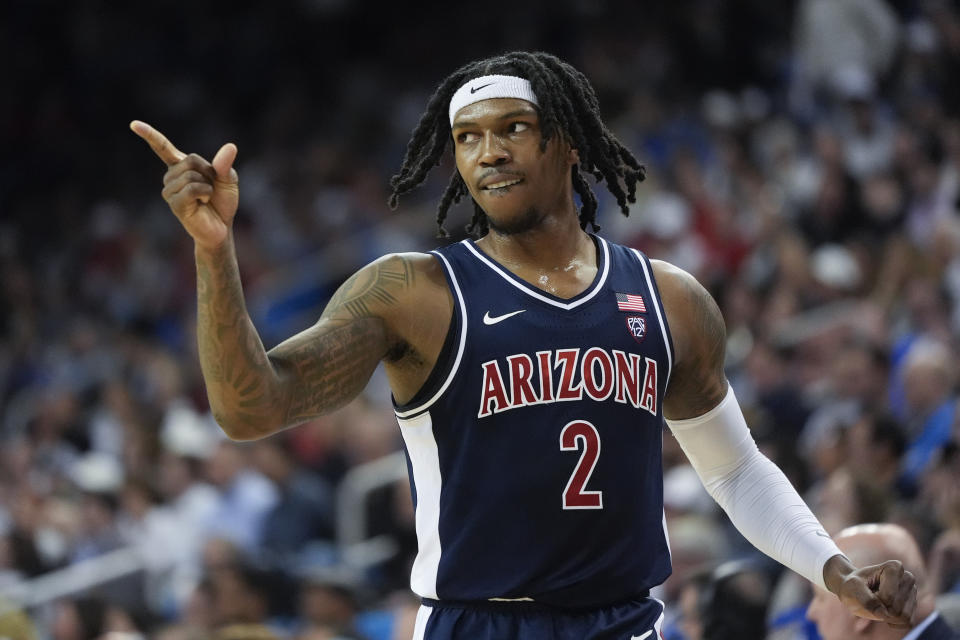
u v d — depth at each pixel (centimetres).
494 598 783
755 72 3738
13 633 1778
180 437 2891
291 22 4931
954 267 2298
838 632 1016
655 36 3891
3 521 2814
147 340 3638
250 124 4800
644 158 3356
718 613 1178
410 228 3634
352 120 4459
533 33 4284
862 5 3216
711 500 1786
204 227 697
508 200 802
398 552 2128
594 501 786
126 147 4866
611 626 788
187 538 2436
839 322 2280
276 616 1883
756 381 2178
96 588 2253
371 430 2542
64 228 4622
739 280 2686
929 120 2870
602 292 820
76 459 3117
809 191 2920
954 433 1593
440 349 793
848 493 1394
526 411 785
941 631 1005
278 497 2412
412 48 4678
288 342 768
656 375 819
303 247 3972
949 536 1305
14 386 3947
